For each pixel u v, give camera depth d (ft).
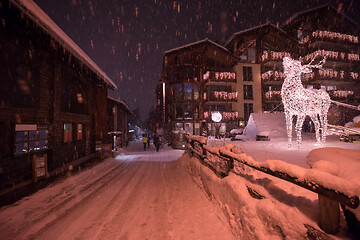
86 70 29.84
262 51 84.74
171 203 12.89
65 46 18.16
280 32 81.35
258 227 6.74
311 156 7.69
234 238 8.21
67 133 26.55
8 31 15.66
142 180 19.65
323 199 4.70
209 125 77.51
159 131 116.57
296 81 23.90
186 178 19.10
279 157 16.11
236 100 77.97
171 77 80.12
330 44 81.00
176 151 49.60
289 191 6.75
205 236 8.74
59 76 23.41
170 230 9.43
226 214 9.45
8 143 15.80
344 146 22.76
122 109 85.87
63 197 14.60
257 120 43.70
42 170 19.56
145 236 8.96
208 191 12.94
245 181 9.12
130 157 39.65
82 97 32.30
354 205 3.65
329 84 82.89
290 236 5.41
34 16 13.83
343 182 3.93
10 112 15.92
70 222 10.53
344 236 4.35
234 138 49.19
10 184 15.76
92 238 8.90
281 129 41.06
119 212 11.71
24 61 17.69
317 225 4.87
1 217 11.21
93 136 37.73
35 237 9.09
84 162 31.83
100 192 15.81
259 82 82.64
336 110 65.57
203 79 78.64
